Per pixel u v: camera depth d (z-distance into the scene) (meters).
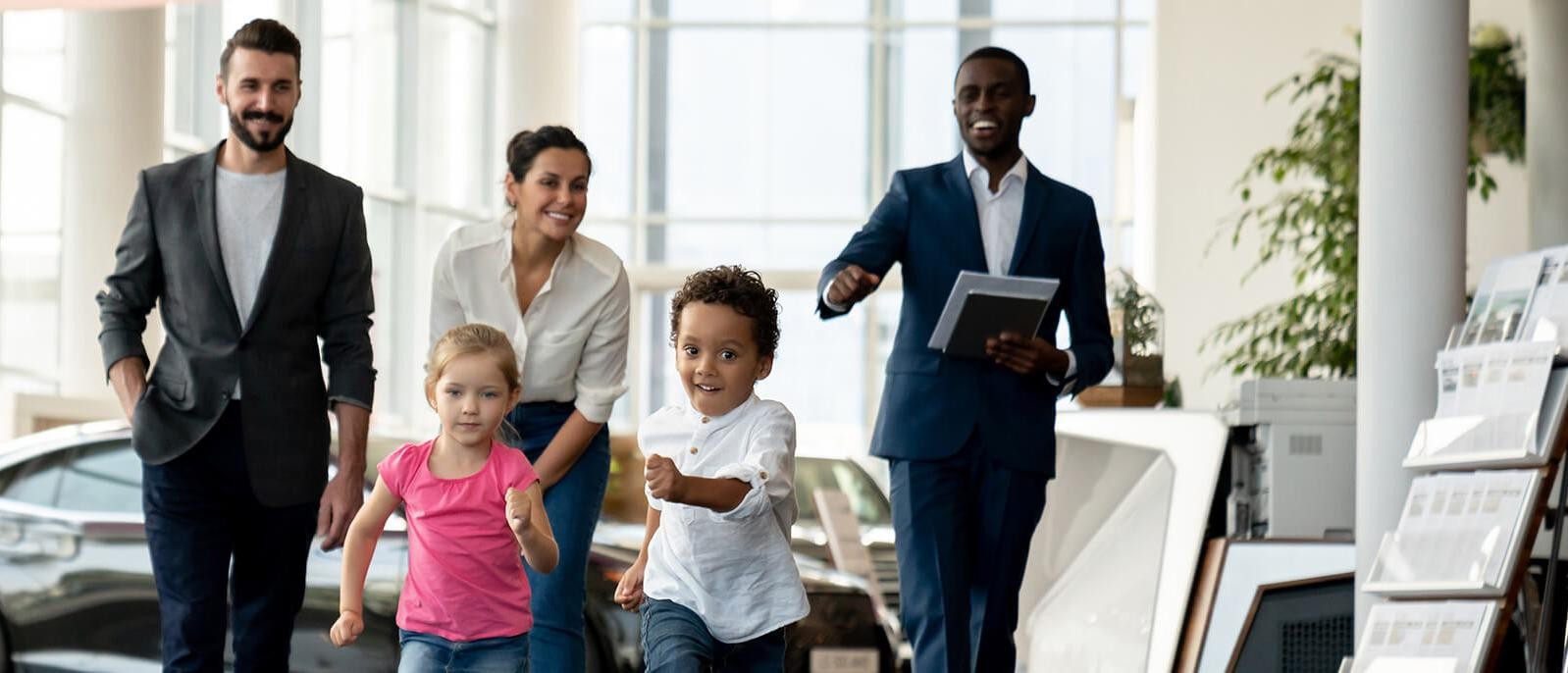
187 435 4.33
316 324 4.51
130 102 10.91
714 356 3.98
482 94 17.03
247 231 4.40
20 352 11.22
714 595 3.97
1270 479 5.67
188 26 13.58
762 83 18.34
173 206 4.39
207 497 4.39
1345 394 5.70
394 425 15.77
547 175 4.60
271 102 4.28
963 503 4.63
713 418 4.02
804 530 9.08
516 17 14.49
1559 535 4.73
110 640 6.84
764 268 18.16
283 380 4.40
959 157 4.75
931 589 4.58
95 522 6.95
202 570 4.38
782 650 4.07
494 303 4.68
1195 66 15.36
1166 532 5.71
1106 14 17.83
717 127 18.36
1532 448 4.61
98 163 10.87
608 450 4.83
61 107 11.16
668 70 18.39
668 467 3.72
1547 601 4.75
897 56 18.25
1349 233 9.67
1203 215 15.26
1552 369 4.71
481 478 4.09
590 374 4.72
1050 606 5.99
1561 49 8.20
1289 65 15.26
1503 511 4.64
